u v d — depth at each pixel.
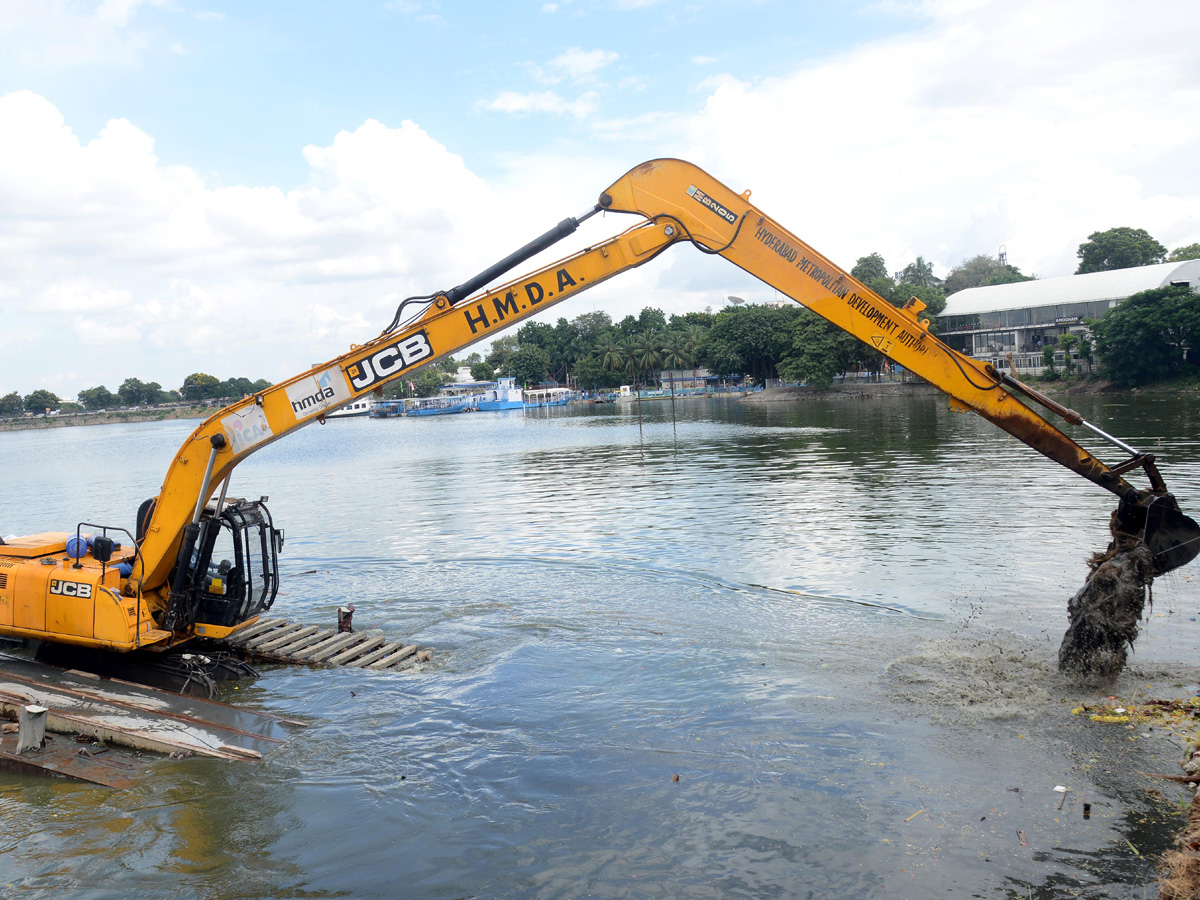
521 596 18.00
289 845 8.34
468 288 12.47
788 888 7.21
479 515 30.20
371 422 169.75
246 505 14.33
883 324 11.54
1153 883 7.01
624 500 31.88
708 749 10.07
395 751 10.49
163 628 13.31
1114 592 11.19
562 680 12.74
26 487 50.84
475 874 7.68
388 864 7.91
